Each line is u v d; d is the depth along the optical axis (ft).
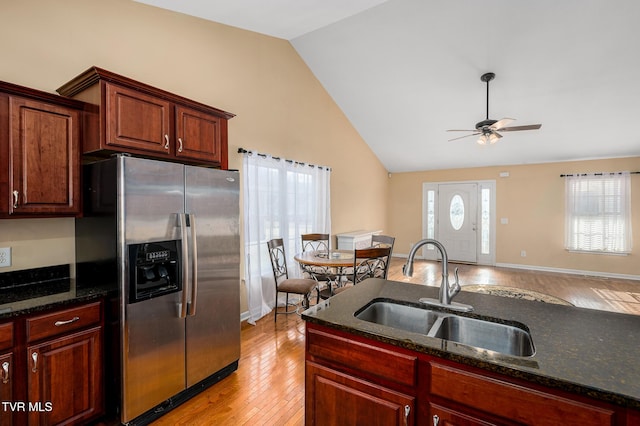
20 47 6.62
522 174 22.18
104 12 7.98
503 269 21.94
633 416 2.79
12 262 6.57
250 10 9.73
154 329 6.45
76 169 6.56
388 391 4.00
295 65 14.66
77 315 5.75
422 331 5.31
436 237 25.29
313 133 16.20
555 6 10.15
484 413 3.42
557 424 3.05
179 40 9.76
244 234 11.82
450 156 22.58
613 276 19.52
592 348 3.69
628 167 19.29
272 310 13.25
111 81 6.28
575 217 20.47
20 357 5.11
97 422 6.20
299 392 7.54
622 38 10.97
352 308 5.07
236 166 11.64
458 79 14.34
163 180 6.60
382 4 10.96
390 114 18.33
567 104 14.89
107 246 6.25
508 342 4.60
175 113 7.49
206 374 7.57
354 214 20.93
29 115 5.88
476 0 10.34
